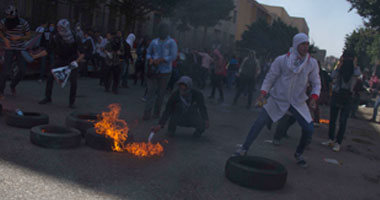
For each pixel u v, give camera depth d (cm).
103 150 443
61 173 352
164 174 390
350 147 683
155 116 712
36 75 1138
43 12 1431
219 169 434
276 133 614
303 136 481
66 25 652
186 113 562
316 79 466
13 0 1229
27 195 292
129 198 316
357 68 614
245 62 1045
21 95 764
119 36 985
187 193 346
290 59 452
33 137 427
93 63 1359
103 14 1958
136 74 1302
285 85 458
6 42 682
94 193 316
